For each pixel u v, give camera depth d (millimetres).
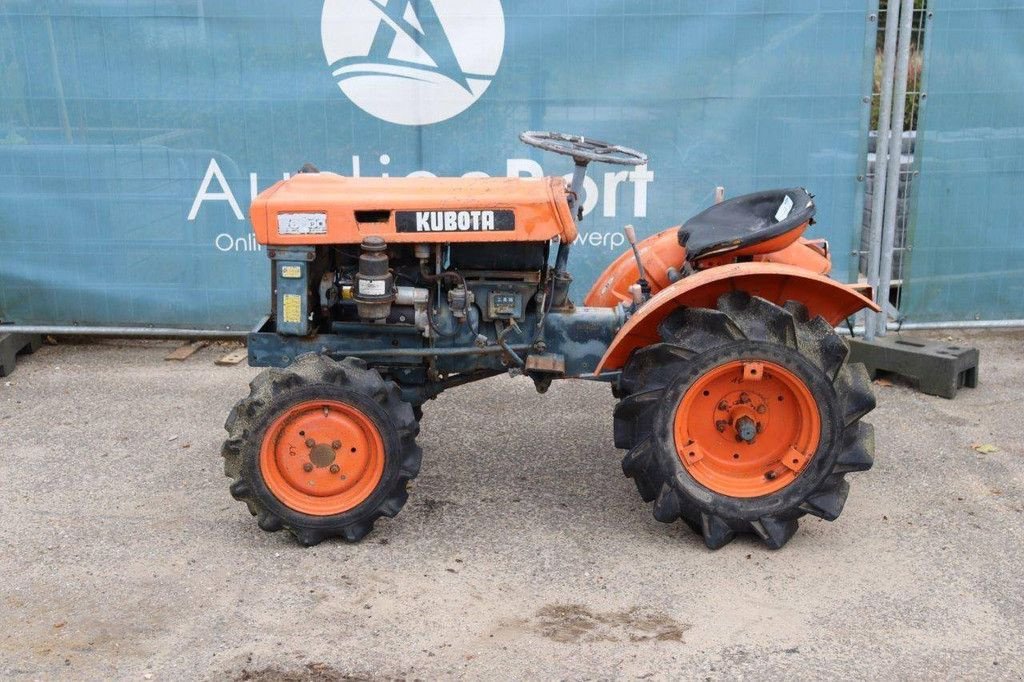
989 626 3418
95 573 3764
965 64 6047
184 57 6047
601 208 6250
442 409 5504
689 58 6039
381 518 4223
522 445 5020
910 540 4027
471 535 4078
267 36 6031
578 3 5992
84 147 6160
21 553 3910
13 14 5953
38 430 5223
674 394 3887
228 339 6742
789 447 4004
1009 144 6176
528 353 4316
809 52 6000
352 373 3914
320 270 4227
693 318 3957
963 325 6387
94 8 5961
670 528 4152
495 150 6215
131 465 4785
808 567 3826
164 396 5738
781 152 6156
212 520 4211
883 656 3256
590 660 3240
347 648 3303
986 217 6281
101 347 6629
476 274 4203
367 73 6086
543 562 3861
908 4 5809
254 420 3854
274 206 3975
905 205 6324
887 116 5984
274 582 3711
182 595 3617
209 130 6156
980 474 4641
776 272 3859
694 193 6234
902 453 4883
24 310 6375
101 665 3205
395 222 3967
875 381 5914
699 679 3141
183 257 6340
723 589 3672
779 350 3855
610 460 4840
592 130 6164
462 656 3262
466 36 6039
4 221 6246
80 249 6309
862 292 4473
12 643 3320
